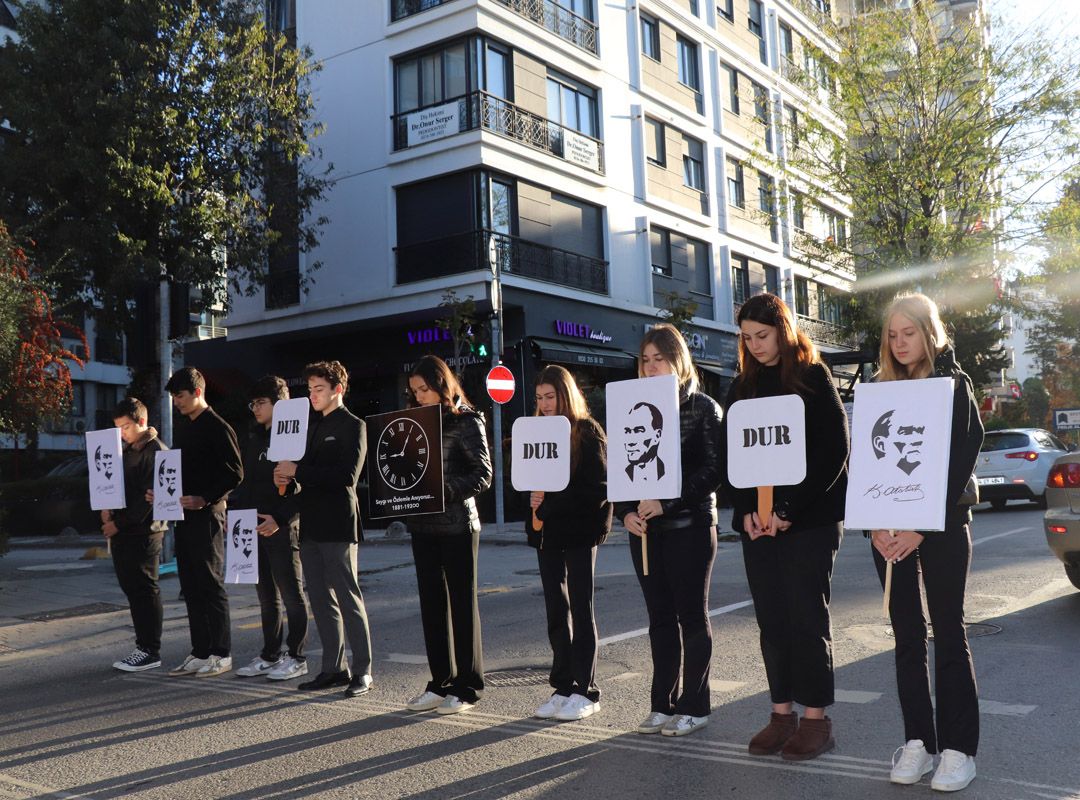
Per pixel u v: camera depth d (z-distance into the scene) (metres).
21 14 19.81
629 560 13.53
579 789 4.04
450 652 5.60
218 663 6.87
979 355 34.72
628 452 4.76
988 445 17.75
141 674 7.03
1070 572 8.17
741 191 32.75
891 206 24.42
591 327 24.89
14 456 26.42
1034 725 4.62
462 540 5.48
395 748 4.77
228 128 20.53
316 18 25.05
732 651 6.70
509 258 22.80
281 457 6.01
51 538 20.88
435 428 5.39
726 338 30.95
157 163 19.80
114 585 11.74
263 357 27.02
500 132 22.70
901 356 4.00
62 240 18.91
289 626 6.57
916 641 3.99
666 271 28.55
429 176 22.91
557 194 24.61
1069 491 8.03
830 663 4.29
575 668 5.23
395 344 24.22
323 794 4.13
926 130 23.50
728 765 4.25
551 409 5.27
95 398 36.66
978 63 22.92
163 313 11.84
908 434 3.83
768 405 4.28
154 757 4.80
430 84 23.28
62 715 5.82
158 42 19.66
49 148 19.08
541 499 5.26
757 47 34.66
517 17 23.20
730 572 11.23
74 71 19.33
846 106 24.53
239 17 21.81
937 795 3.74
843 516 4.21
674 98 29.42
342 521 5.98
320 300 24.88
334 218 24.72
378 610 9.86
